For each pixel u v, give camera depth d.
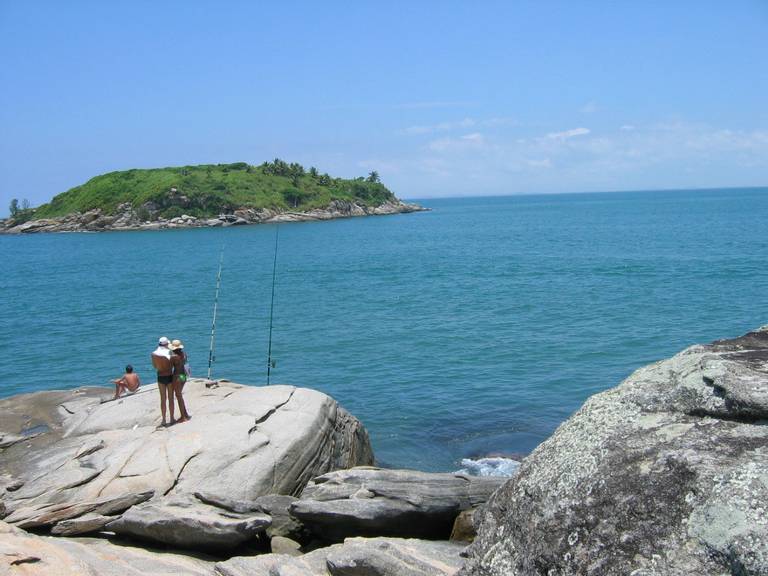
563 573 4.53
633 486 4.56
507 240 89.62
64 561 7.11
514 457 16.06
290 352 28.34
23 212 156.88
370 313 37.50
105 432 12.01
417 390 22.08
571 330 30.28
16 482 10.48
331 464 12.76
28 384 25.05
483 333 30.64
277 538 9.28
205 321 36.66
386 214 186.25
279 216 146.25
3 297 49.81
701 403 4.90
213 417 12.14
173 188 140.62
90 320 38.41
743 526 3.88
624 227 106.19
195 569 7.76
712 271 48.06
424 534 9.29
